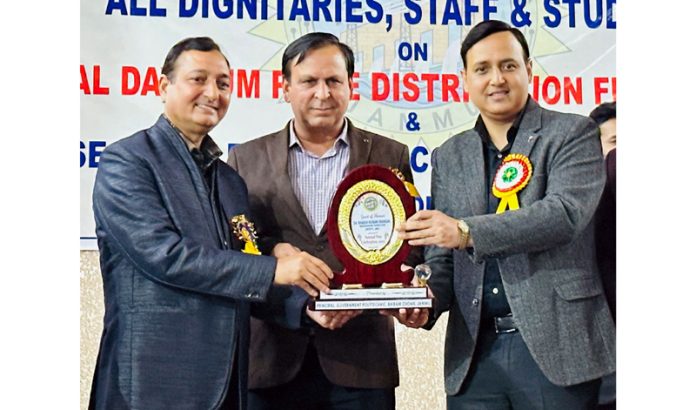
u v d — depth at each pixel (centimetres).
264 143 328
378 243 305
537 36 341
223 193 311
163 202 297
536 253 304
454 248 307
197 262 291
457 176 316
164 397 295
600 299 310
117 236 295
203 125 314
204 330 297
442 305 313
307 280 296
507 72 315
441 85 338
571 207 299
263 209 323
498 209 307
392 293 300
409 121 336
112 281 304
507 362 305
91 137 323
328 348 319
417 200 336
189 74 314
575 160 305
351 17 334
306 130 327
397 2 336
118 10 324
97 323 323
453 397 314
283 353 318
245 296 294
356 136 331
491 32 317
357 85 334
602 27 343
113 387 299
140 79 325
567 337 302
